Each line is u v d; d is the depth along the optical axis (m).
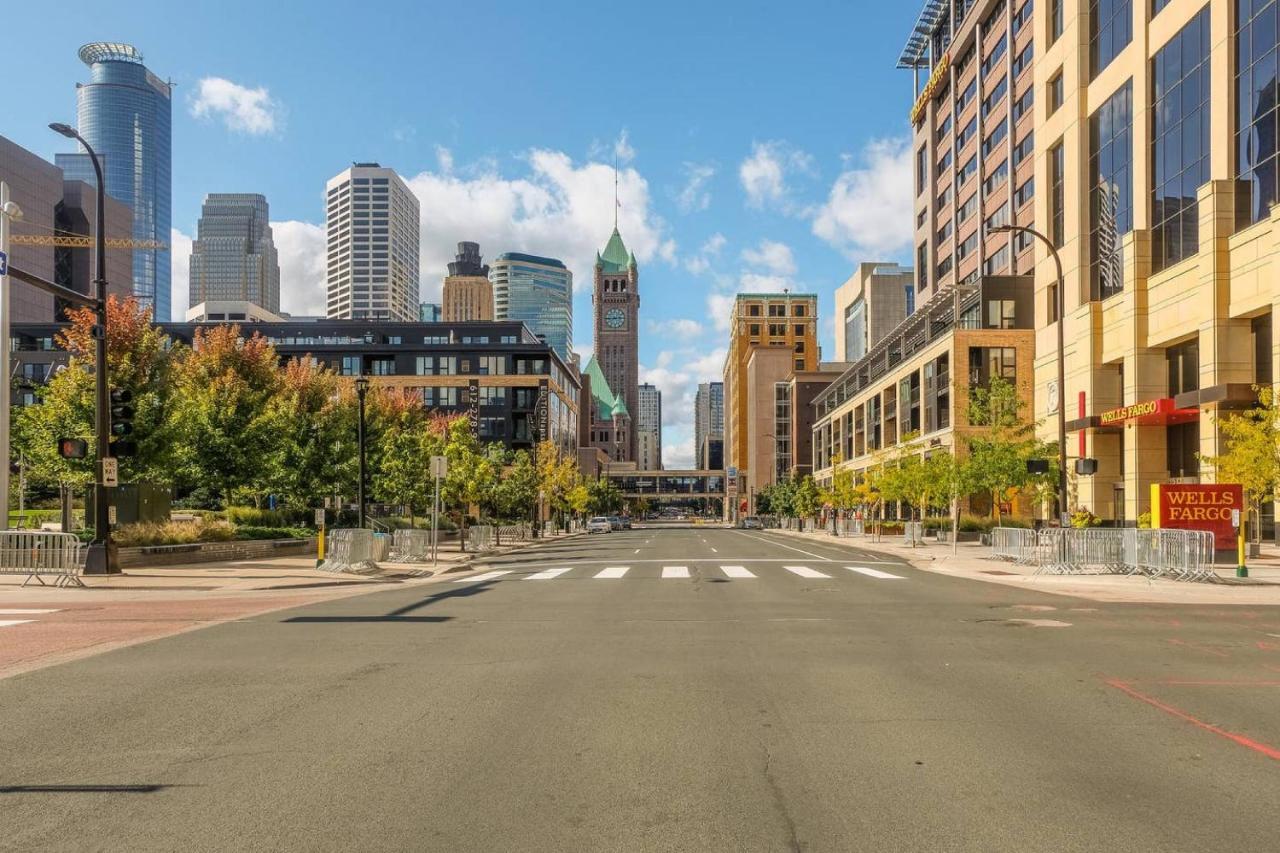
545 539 59.53
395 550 29.77
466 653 10.59
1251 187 35.28
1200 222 37.44
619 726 7.15
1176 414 39.56
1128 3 45.28
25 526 38.34
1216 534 23.98
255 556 29.53
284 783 5.73
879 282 150.38
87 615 14.52
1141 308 42.75
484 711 7.66
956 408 57.81
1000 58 69.38
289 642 11.46
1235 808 5.22
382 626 13.01
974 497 58.34
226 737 6.82
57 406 28.25
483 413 100.81
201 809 5.25
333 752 6.42
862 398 87.19
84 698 8.18
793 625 13.06
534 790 5.57
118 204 166.75
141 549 24.36
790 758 6.25
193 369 42.84
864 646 11.09
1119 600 16.81
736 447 177.38
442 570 26.11
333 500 46.78
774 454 143.38
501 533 53.06
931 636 11.95
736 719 7.38
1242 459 22.67
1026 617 14.02
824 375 135.38
